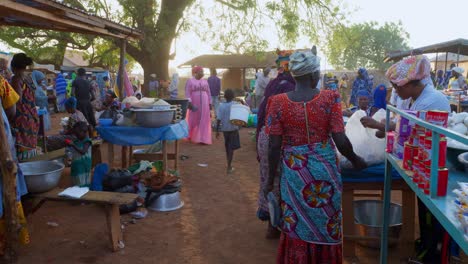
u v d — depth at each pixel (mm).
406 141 2621
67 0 13898
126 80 7738
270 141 2674
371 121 3273
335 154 2674
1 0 3557
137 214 4715
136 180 5121
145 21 15773
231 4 16703
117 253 3826
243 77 27281
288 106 2604
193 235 4250
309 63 2566
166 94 14016
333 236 2660
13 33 16312
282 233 2816
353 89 10547
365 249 3863
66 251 3863
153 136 5121
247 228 4441
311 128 2594
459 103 10094
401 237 3592
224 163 7613
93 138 6387
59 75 17812
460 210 1583
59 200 3854
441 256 3311
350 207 3643
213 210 5008
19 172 3707
